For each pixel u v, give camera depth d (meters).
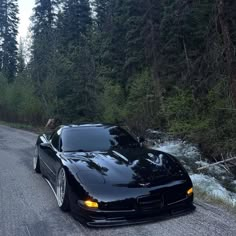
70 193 4.50
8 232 4.35
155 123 16.42
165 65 20.47
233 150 12.40
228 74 14.09
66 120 20.36
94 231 4.20
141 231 4.13
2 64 51.94
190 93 16.53
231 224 4.29
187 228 4.18
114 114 20.69
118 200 4.15
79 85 20.48
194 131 14.44
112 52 29.33
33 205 5.39
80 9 38.56
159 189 4.30
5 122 34.12
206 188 6.60
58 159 5.29
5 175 7.79
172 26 19.31
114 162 4.82
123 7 27.34
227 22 14.14
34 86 27.62
